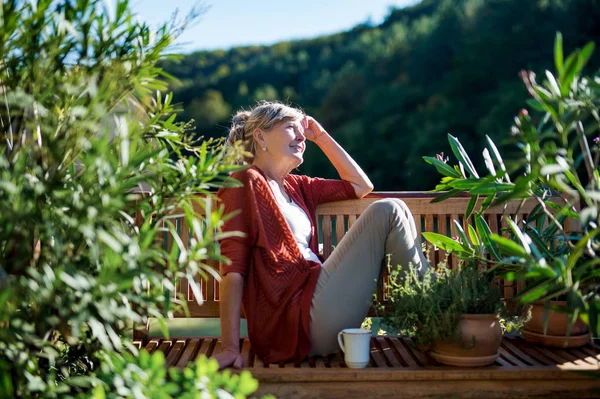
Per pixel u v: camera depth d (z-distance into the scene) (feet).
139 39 5.60
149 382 4.80
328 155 8.42
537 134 5.58
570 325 5.50
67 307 4.57
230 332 6.67
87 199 4.79
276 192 7.64
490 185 6.90
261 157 7.80
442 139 60.95
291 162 7.73
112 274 4.61
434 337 6.39
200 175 5.57
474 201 7.46
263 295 7.01
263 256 7.07
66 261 4.74
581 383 6.23
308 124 8.38
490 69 60.23
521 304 7.10
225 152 6.00
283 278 6.99
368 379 6.18
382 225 6.97
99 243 4.98
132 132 5.28
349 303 6.93
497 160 7.17
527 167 6.51
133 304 6.99
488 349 6.34
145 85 5.69
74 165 5.42
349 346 6.40
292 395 6.18
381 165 65.36
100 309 4.59
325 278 6.99
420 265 7.11
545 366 6.37
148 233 4.98
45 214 4.84
